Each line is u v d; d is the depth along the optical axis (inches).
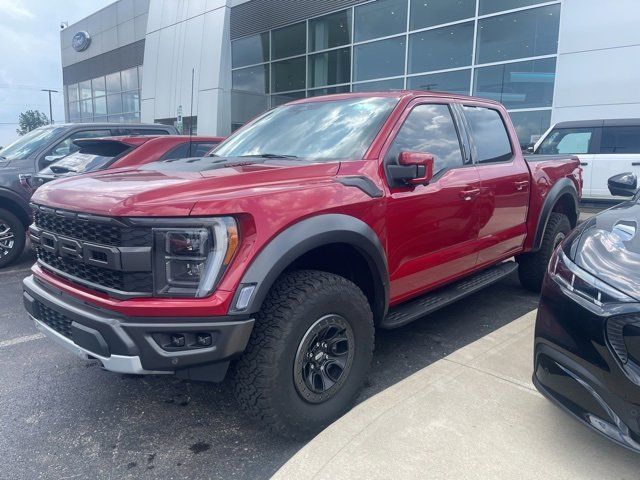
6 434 109.2
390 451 89.6
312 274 103.0
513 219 171.0
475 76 529.7
